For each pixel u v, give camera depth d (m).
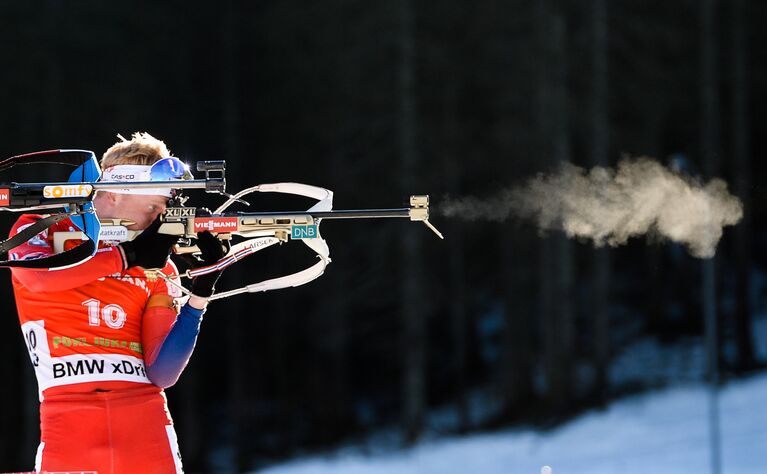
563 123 93.06
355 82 96.06
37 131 96.50
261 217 12.11
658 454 79.50
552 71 93.69
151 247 11.70
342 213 12.23
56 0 98.56
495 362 122.44
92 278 11.55
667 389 100.31
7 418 110.94
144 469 11.92
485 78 98.19
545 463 85.12
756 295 126.94
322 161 105.88
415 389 100.06
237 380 111.19
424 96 98.50
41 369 11.92
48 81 97.12
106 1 100.44
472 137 99.44
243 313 118.75
